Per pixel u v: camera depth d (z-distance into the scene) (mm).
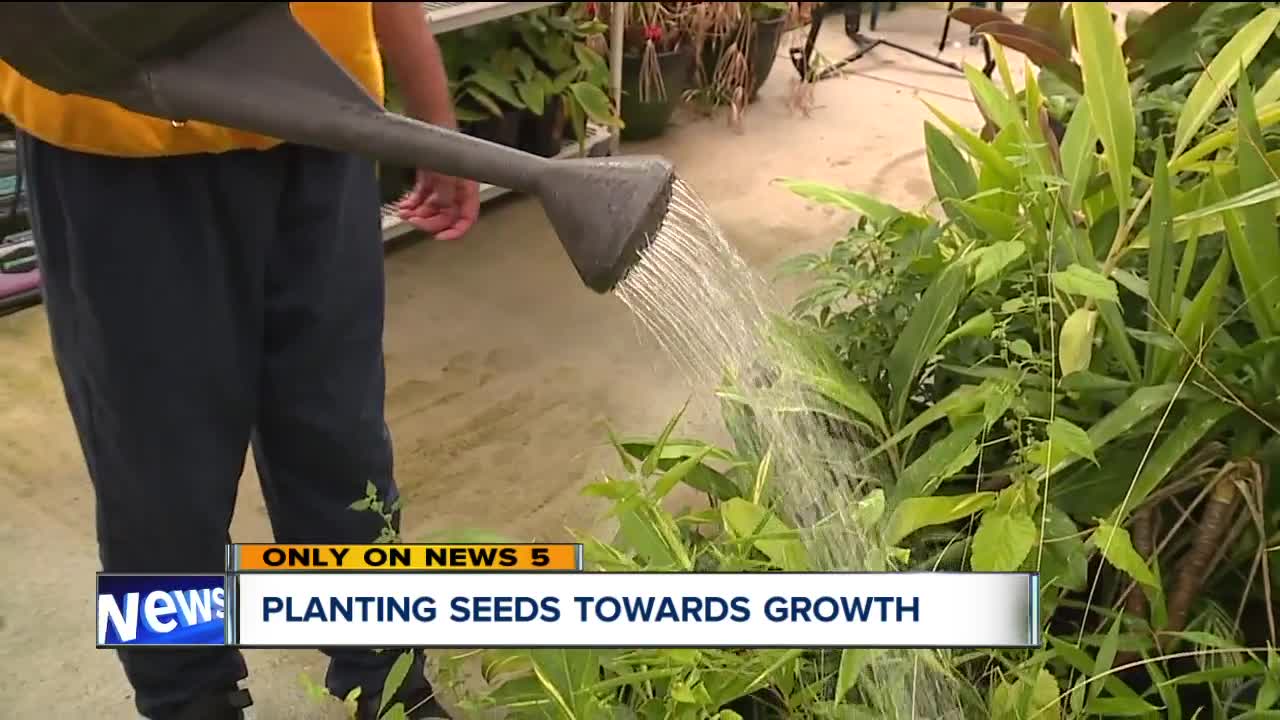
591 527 1764
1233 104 1551
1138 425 1303
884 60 4191
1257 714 1071
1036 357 1350
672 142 3316
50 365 2090
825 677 1167
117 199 948
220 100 768
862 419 1461
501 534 1730
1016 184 1517
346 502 1237
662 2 3223
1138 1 4660
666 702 1133
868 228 1754
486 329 2320
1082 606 1227
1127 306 1508
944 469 1286
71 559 1646
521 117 2850
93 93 780
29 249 2273
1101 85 1372
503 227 2781
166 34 735
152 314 996
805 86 3605
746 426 1355
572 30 2850
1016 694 1114
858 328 1522
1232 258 1308
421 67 904
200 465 1089
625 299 926
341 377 1150
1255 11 1784
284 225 1044
